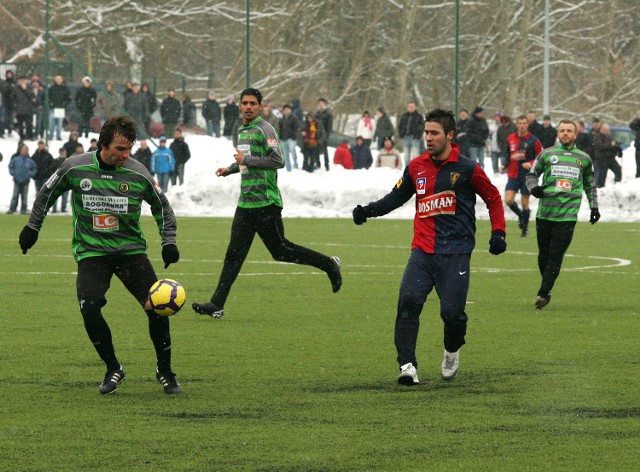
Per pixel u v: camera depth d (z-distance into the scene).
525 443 14.57
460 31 111.25
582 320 26.88
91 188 17.34
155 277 17.75
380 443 14.55
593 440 14.73
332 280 27.81
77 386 18.50
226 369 20.16
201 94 110.38
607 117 118.69
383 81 107.31
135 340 23.50
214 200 76.69
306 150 81.38
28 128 90.50
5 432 15.16
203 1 115.62
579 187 28.91
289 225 65.19
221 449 14.23
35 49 119.81
